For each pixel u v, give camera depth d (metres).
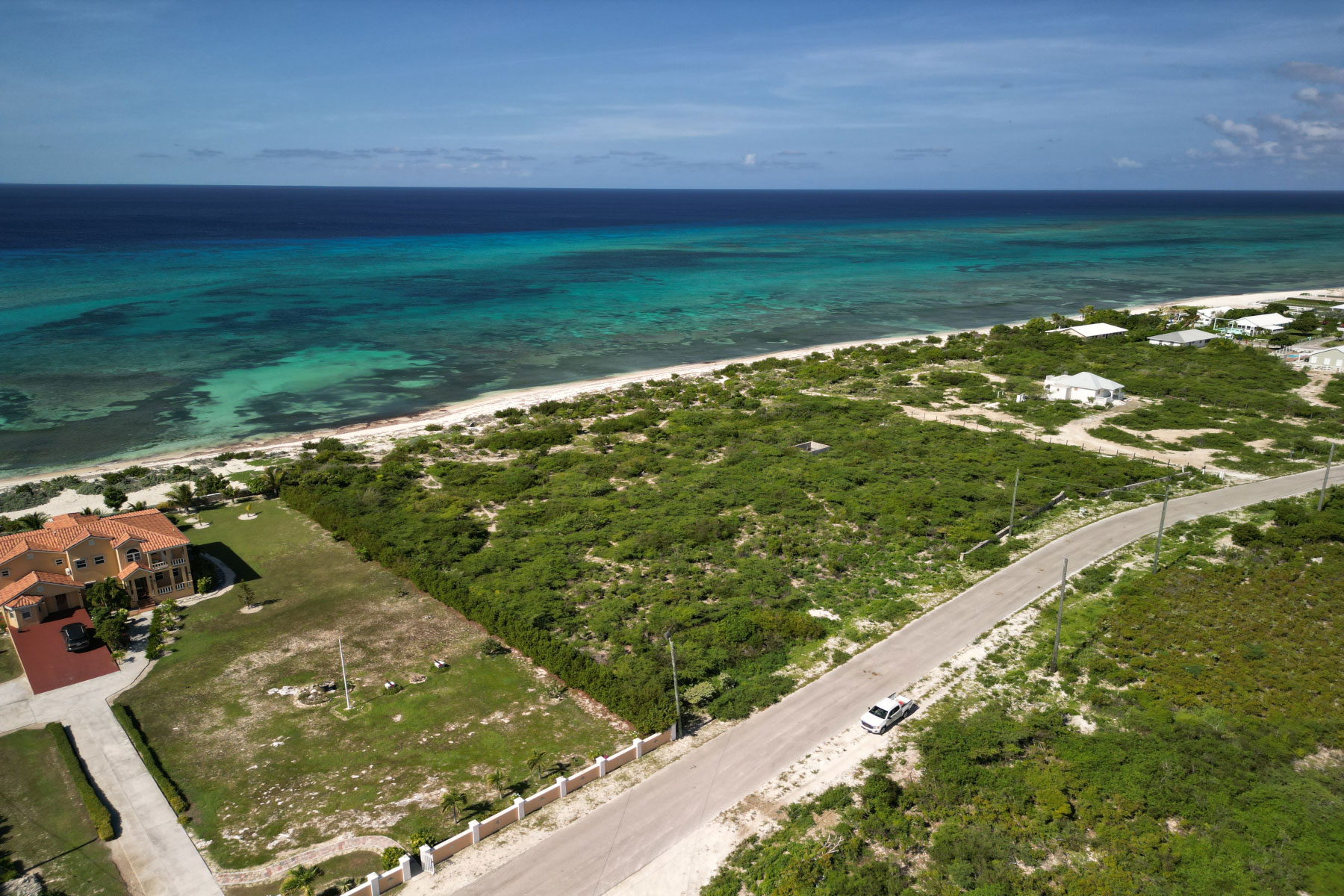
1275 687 48.53
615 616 58.69
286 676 52.34
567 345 153.88
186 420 108.50
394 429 106.06
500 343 153.50
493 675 52.62
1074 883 34.66
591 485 85.12
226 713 48.50
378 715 48.31
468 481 86.38
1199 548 66.75
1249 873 35.28
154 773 42.72
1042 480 82.25
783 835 37.72
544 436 100.44
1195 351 135.12
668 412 112.62
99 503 80.81
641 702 46.75
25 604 56.09
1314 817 38.25
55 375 124.88
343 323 164.38
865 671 51.62
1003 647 53.75
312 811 40.50
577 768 43.47
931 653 53.34
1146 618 56.34
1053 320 160.62
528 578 64.44
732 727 46.59
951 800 39.88
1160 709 46.34
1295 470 85.12
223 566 68.62
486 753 44.91
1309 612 56.19
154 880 36.09
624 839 38.00
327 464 91.81
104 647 55.28
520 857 37.06
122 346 141.25
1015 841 37.53
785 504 78.62
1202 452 91.88
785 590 62.72
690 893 34.81
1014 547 68.94
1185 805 39.25
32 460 93.69
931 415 108.25
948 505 76.44
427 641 56.91
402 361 139.38
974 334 155.00
